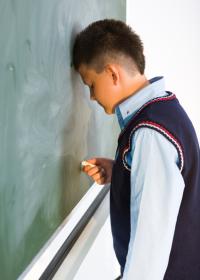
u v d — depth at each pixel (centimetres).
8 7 68
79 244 121
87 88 119
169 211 83
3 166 70
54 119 93
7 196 73
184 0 238
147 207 83
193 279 102
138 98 97
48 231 96
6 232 74
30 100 79
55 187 98
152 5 221
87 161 122
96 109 131
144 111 91
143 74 102
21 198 79
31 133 81
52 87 90
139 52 99
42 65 84
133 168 88
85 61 100
